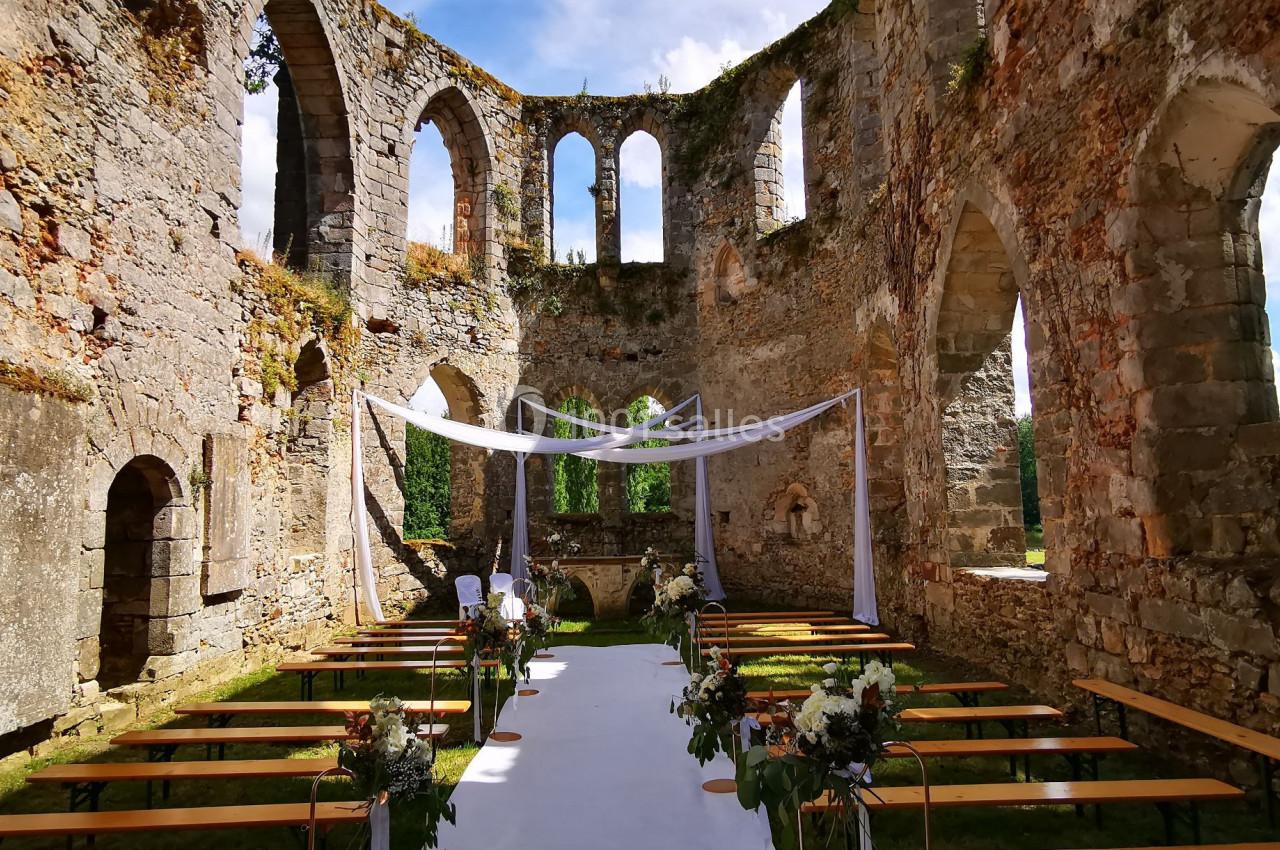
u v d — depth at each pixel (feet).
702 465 48.96
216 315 26.63
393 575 41.50
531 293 51.70
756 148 48.52
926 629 30.45
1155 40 16.48
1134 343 17.47
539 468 51.37
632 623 39.34
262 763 14.43
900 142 32.78
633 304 52.54
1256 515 16.12
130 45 22.65
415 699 23.30
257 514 28.96
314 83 37.70
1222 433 16.80
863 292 38.47
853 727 9.71
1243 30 14.05
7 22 18.31
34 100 19.02
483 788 14.92
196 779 15.79
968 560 27.84
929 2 29.04
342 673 26.20
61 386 18.81
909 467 32.19
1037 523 79.00
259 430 29.37
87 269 20.52
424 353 44.50
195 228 25.54
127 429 21.70
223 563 25.86
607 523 50.80
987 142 24.21
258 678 26.73
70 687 18.80
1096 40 18.58
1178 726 16.43
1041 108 21.09
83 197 20.45
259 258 29.86
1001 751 14.52
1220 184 17.15
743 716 13.76
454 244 50.24
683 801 14.08
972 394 28.25
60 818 12.26
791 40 45.98
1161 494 16.87
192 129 25.54
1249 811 14.23
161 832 14.82
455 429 39.58
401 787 10.64
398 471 42.52
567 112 53.67
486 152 49.90
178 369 24.29
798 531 45.27
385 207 42.63
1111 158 18.15
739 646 28.27
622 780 15.20
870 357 38.04
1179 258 17.24
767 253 47.01
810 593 43.34
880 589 35.73
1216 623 15.19
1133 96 17.26
